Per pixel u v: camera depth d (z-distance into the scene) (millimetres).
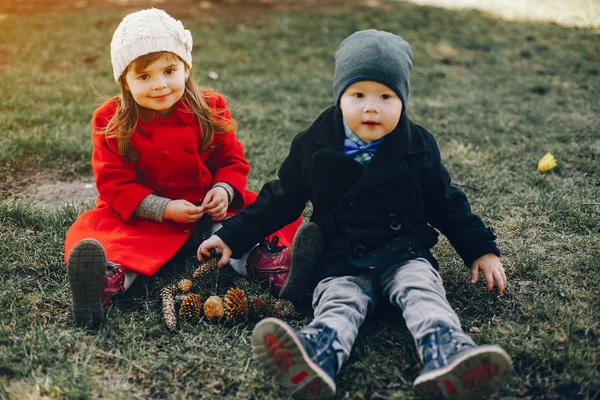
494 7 9258
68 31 6668
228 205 2496
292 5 8648
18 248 2484
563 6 9406
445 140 4039
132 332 1982
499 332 1999
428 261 2035
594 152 3744
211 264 2316
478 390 1593
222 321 2078
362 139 2068
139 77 2232
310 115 4504
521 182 3316
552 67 6113
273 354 1635
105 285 2045
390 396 1734
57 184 3312
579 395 1747
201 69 5586
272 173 3396
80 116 4250
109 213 2379
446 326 1718
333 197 2100
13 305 2123
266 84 5238
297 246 2055
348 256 2023
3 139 3695
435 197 2139
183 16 7715
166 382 1785
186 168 2406
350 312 1861
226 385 1781
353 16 7895
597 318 2072
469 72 5945
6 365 1813
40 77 5121
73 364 1827
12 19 7109
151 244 2291
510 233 2705
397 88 1979
